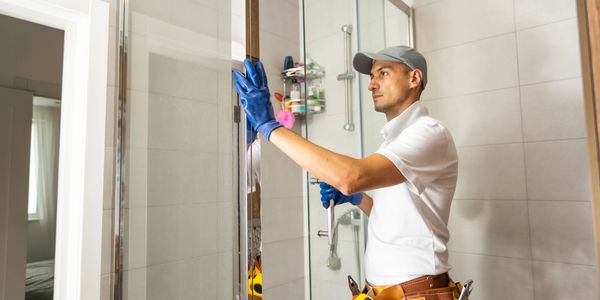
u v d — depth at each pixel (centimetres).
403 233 95
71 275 100
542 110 134
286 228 177
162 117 80
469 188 149
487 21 147
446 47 157
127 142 88
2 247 117
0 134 118
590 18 21
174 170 78
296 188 186
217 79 73
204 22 75
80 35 105
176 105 78
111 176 105
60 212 101
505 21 143
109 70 106
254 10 72
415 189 85
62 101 104
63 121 104
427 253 94
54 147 148
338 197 106
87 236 98
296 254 182
